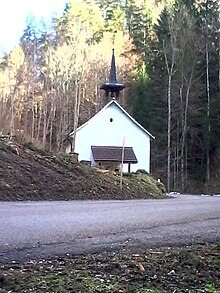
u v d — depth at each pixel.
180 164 45.62
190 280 4.52
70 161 20.42
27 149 20.06
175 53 45.91
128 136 39.31
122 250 5.96
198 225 8.92
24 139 21.91
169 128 42.88
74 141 38.72
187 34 46.28
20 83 47.53
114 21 64.69
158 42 51.22
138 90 51.38
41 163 19.11
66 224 8.43
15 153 19.00
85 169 20.23
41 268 4.81
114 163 37.38
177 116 46.91
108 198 18.34
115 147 38.94
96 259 5.31
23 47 55.38
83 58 54.22
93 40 61.38
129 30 63.38
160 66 49.88
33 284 4.19
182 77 45.75
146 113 49.41
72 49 54.03
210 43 48.09
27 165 18.20
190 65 45.97
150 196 20.89
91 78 56.72
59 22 60.78
